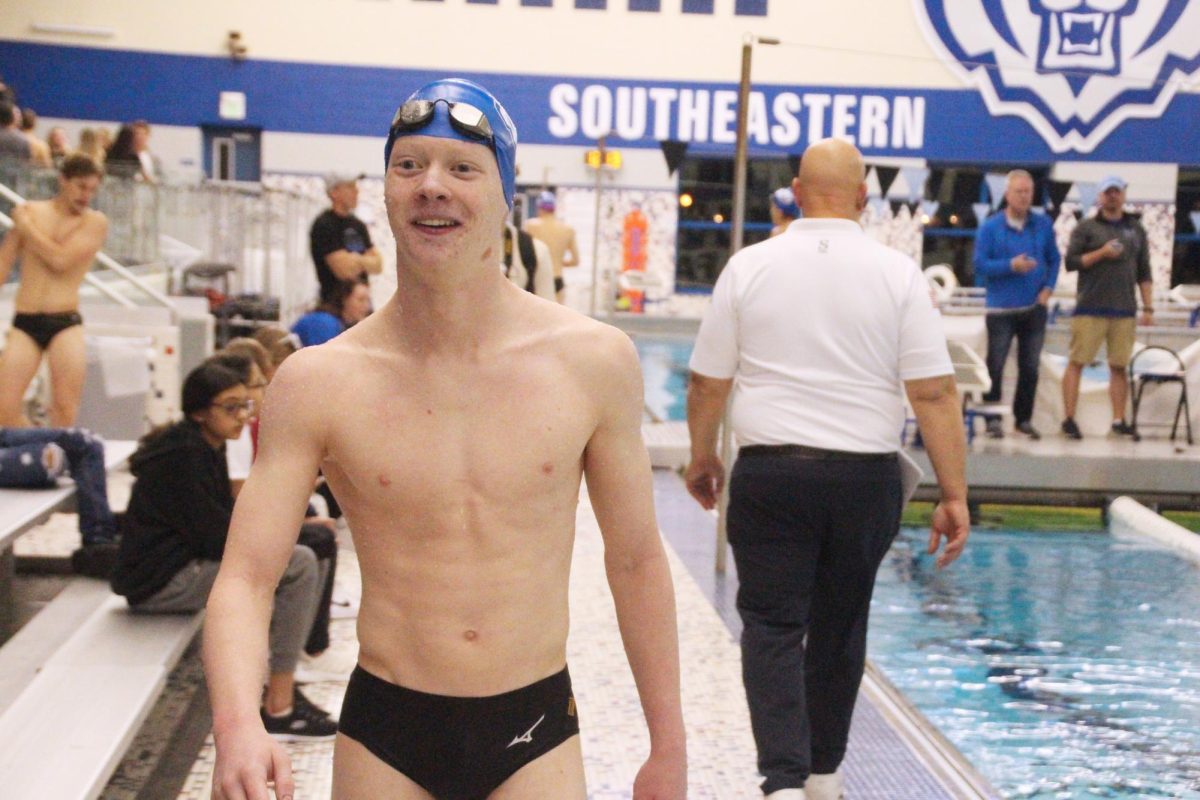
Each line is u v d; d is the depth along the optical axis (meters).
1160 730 4.68
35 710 3.64
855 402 3.54
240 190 12.16
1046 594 6.75
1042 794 4.05
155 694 3.89
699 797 3.87
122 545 4.59
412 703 1.98
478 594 1.95
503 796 2.01
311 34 20.64
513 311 2.00
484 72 20.78
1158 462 8.99
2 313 8.98
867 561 3.61
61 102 20.52
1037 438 9.92
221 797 1.76
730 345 3.72
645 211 21.02
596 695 4.79
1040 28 20.00
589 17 20.70
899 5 20.28
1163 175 19.91
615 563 2.13
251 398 4.59
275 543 1.95
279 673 4.37
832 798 3.72
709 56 20.72
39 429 5.48
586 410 1.98
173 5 20.50
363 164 20.88
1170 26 19.70
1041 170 20.30
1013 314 9.80
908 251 20.66
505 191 1.94
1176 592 6.81
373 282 16.11
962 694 5.12
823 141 3.72
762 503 3.56
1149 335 10.20
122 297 9.99
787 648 3.53
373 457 1.93
